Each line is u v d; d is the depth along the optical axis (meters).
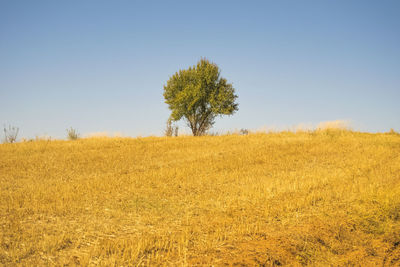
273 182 11.40
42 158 15.95
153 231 7.06
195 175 12.78
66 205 8.77
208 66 30.20
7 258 5.59
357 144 19.59
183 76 30.84
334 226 7.31
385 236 6.87
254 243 6.36
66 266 5.38
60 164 14.82
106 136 24.91
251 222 7.61
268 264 5.53
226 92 30.34
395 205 8.38
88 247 6.14
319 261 5.80
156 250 6.01
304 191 10.11
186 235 6.59
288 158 16.17
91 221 7.64
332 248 6.30
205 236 6.73
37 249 6.00
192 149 19.06
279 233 6.93
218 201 9.35
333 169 13.83
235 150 18.31
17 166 14.18
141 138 24.14
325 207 8.66
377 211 8.12
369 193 9.59
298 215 8.09
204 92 29.69
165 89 31.50
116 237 6.68
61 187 10.73
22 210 8.35
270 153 17.27
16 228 7.00
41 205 8.73
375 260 5.85
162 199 9.66
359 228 7.29
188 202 9.38
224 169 14.02
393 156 16.23
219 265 5.43
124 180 11.92
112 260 5.41
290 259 5.80
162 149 19.16
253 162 15.36
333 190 10.22
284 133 25.67
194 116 31.00
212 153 17.45
